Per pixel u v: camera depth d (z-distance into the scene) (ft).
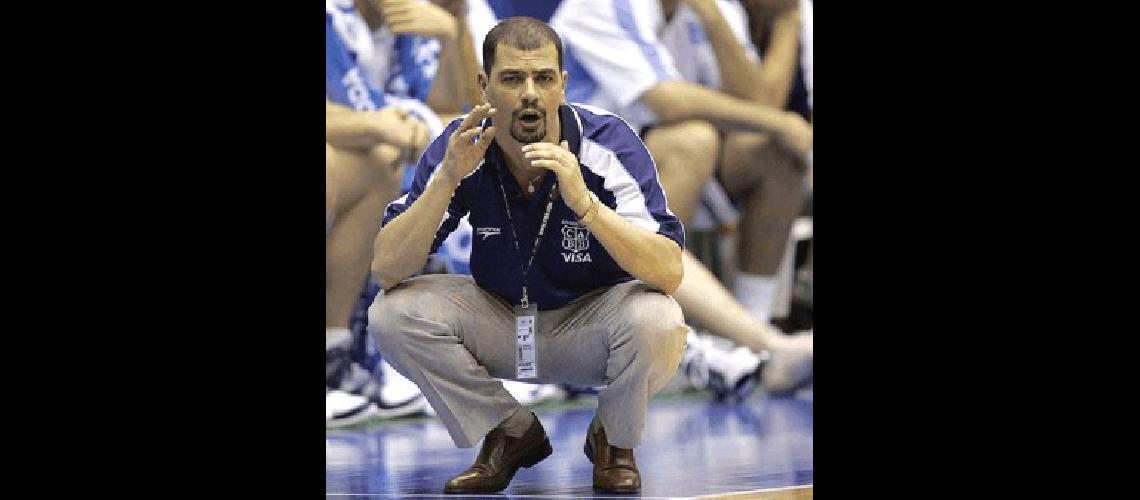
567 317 38.01
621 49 65.10
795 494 37.76
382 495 37.47
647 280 35.96
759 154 68.80
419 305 36.86
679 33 67.21
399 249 36.37
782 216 70.13
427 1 59.67
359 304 58.18
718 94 67.72
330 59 56.44
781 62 69.05
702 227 68.59
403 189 58.44
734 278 69.67
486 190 37.24
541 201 36.91
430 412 60.39
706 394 68.54
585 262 37.19
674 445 49.93
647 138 67.15
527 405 64.08
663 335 35.47
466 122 35.06
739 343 68.85
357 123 56.34
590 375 38.06
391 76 58.90
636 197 36.42
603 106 65.82
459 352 37.06
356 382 58.08
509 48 35.63
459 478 37.37
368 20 57.98
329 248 56.44
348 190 56.34
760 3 69.00
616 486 37.04
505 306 38.27
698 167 67.05
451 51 60.13
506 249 37.27
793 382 70.18
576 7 65.05
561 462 44.47
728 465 44.34
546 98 35.65
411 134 58.23
